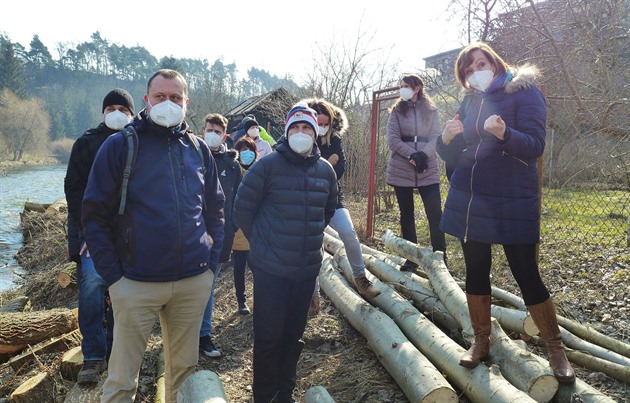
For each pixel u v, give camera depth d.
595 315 4.01
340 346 3.97
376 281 4.47
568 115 5.67
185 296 2.63
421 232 7.47
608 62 6.11
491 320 3.14
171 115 2.50
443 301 3.81
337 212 4.17
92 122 95.38
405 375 2.90
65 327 4.53
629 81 6.03
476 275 2.94
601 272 5.00
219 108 34.53
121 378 2.52
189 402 2.39
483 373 2.74
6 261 9.58
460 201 2.92
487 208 2.80
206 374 2.60
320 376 3.50
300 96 14.41
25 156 60.97
